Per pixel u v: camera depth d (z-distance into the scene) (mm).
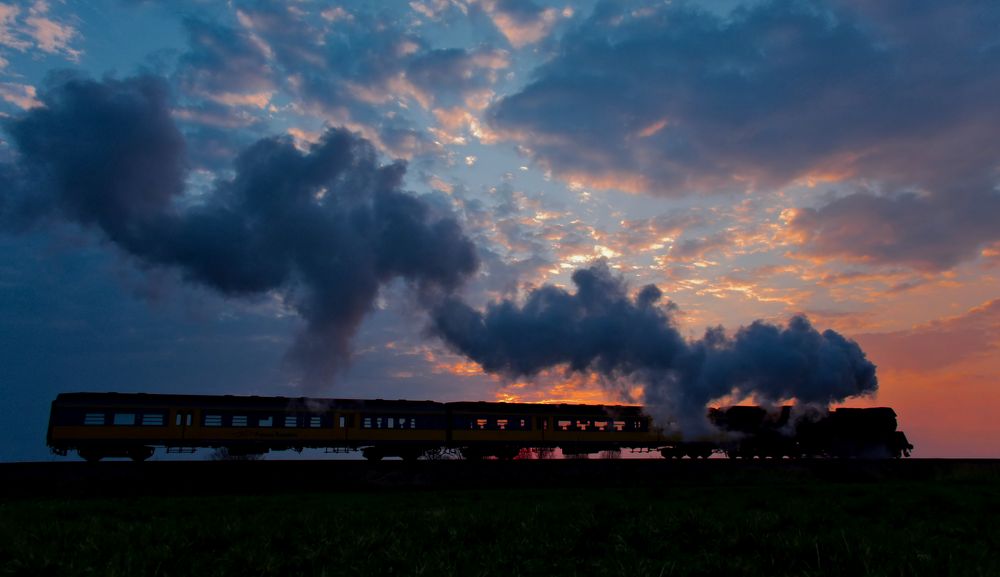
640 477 34875
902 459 39312
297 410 33844
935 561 9727
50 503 19891
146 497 24125
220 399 32344
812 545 10461
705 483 34219
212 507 19078
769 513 15000
